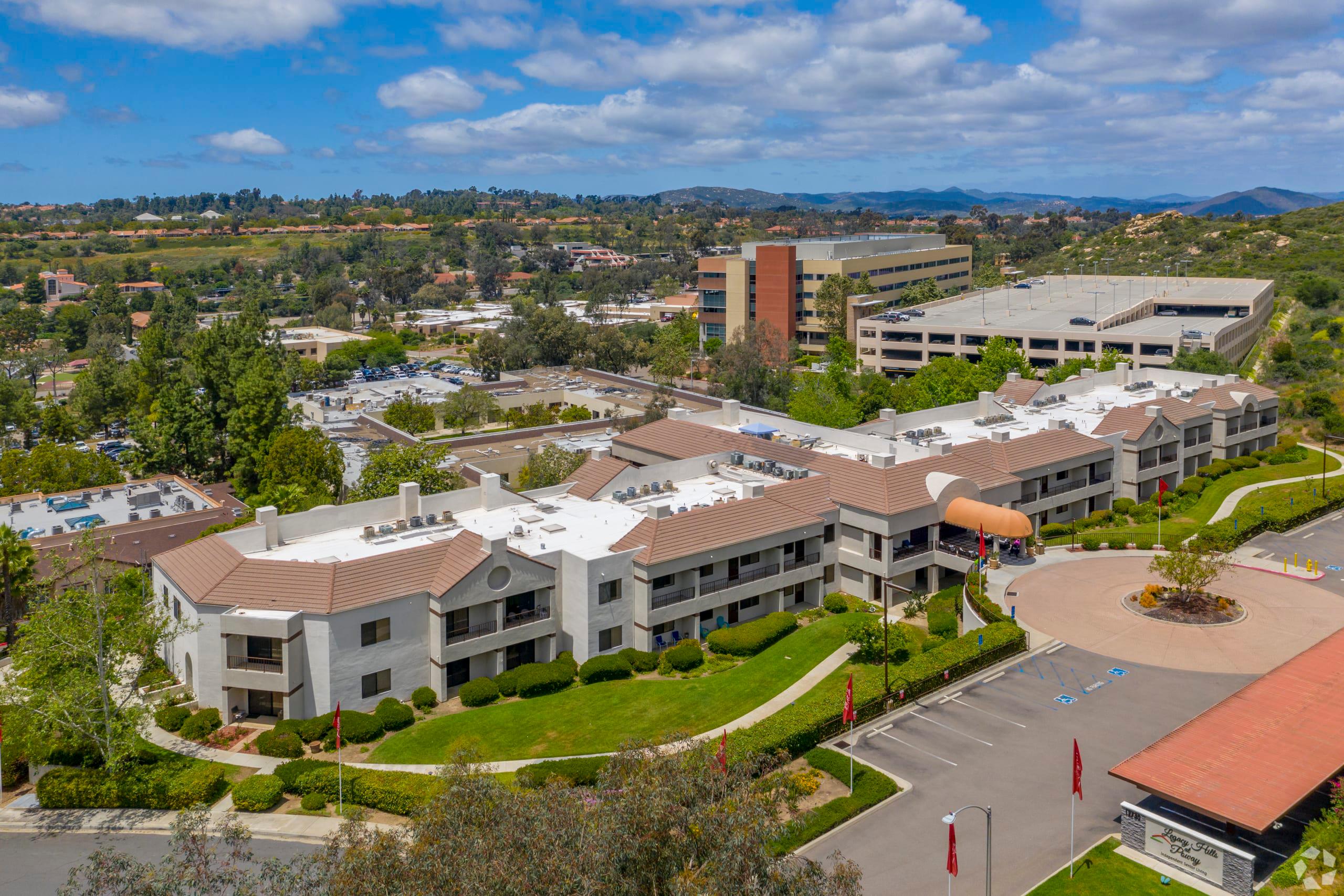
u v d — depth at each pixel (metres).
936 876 46.94
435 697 69.06
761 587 80.69
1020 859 47.97
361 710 67.44
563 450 122.06
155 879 34.94
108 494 115.75
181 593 69.88
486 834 32.53
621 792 34.25
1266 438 123.19
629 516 83.88
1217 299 197.38
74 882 36.72
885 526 82.62
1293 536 93.75
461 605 69.00
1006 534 80.56
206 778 57.62
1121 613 75.69
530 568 72.62
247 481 136.00
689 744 44.78
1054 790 53.75
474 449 146.00
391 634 68.12
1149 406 107.19
